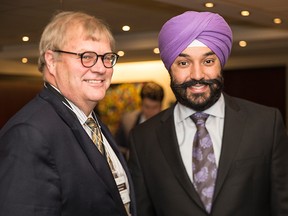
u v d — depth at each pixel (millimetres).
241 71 9984
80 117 1675
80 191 1516
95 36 1603
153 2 5168
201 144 1941
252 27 7461
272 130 1956
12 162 1400
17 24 6520
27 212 1378
